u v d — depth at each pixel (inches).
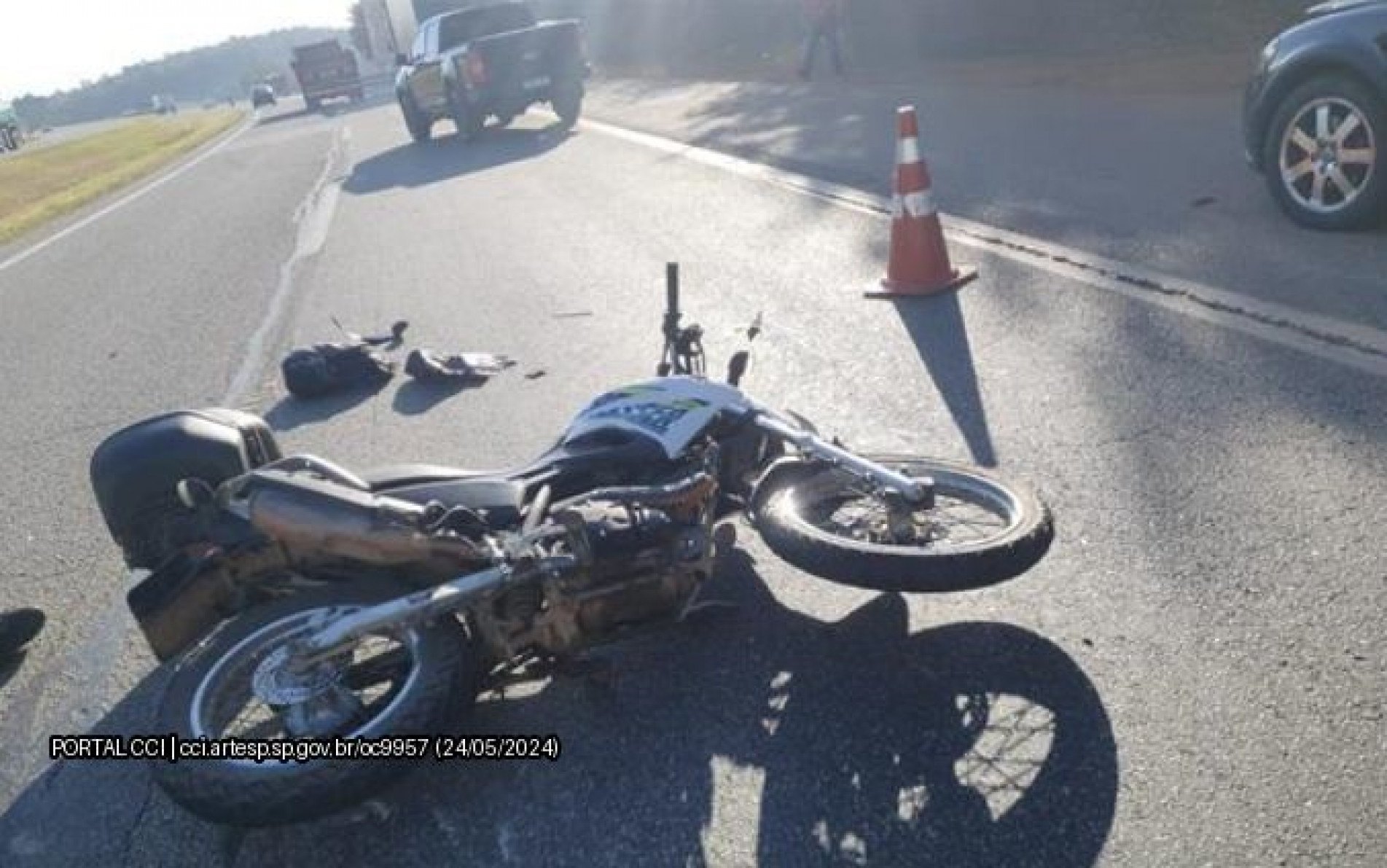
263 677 116.6
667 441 139.0
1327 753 110.0
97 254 584.4
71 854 123.2
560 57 777.6
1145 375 202.8
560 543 124.6
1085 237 297.4
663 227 395.9
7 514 226.2
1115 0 676.7
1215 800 106.3
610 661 135.9
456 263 394.6
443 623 119.3
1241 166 351.9
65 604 181.9
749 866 107.3
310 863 116.1
